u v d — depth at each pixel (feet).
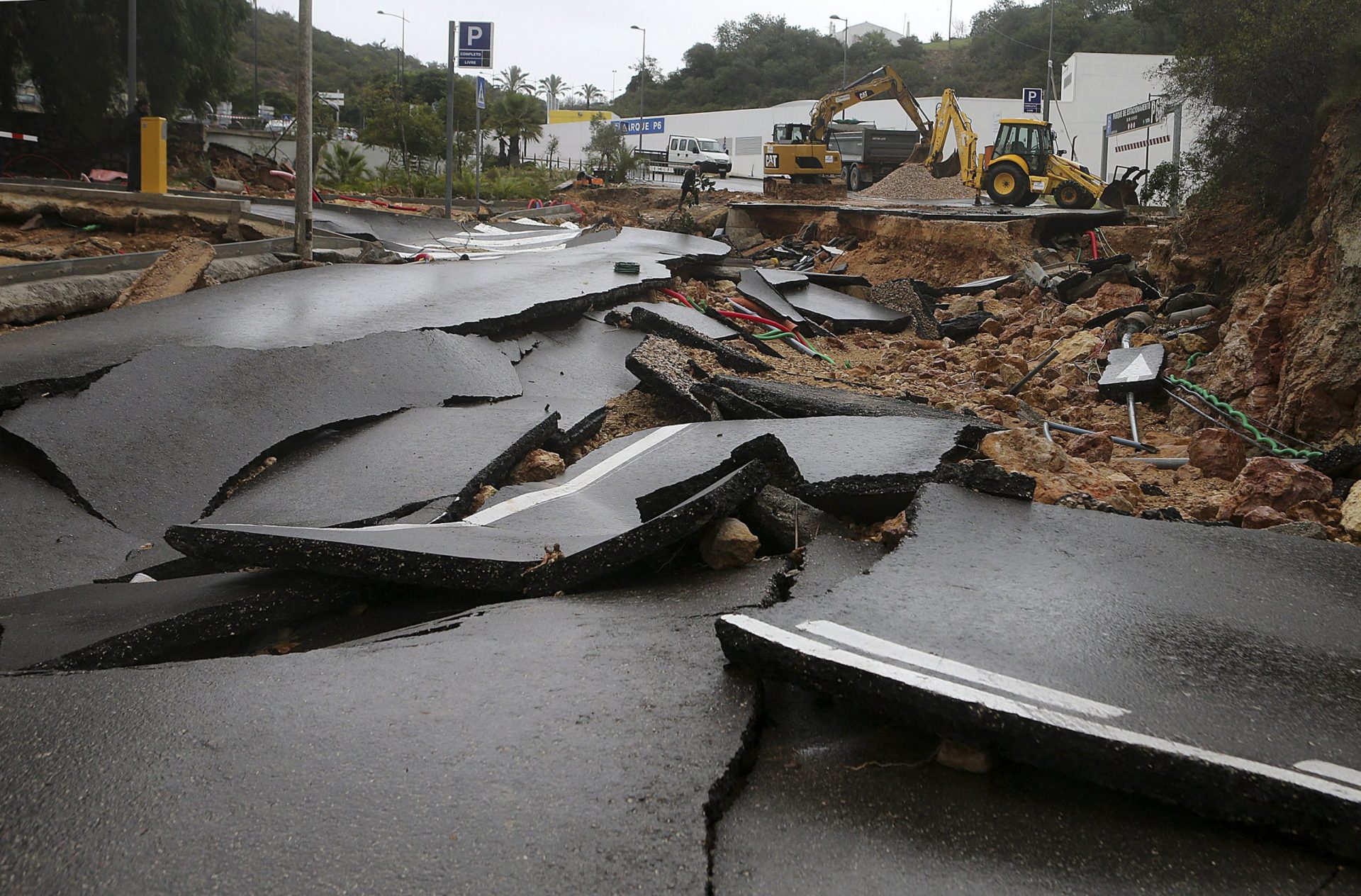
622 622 13.46
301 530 15.71
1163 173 71.26
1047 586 13.50
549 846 8.46
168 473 21.01
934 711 9.86
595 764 9.69
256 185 105.19
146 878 8.11
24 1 90.48
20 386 22.20
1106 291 53.21
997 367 39.45
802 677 10.76
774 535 16.46
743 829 9.07
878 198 109.81
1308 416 28.53
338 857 8.30
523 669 11.89
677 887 8.07
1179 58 50.72
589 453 25.63
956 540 15.20
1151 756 9.05
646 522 15.51
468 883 8.02
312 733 10.31
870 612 12.15
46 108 109.50
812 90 323.37
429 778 9.42
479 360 29.76
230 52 124.98
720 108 336.29
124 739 10.25
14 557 17.93
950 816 9.27
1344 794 8.50
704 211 99.40
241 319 30.09
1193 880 8.43
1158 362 35.78
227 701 11.11
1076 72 169.17
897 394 33.73
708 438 23.29
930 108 206.90
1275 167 44.04
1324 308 29.60
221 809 8.98
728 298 50.34
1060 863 8.64
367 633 15.06
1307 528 18.22
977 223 72.43
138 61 111.55
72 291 30.89
